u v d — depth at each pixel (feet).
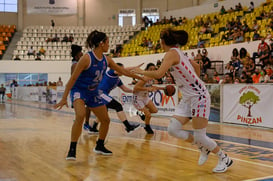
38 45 79.10
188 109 11.42
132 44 71.51
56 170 12.06
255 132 23.09
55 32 82.38
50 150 16.20
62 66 76.23
